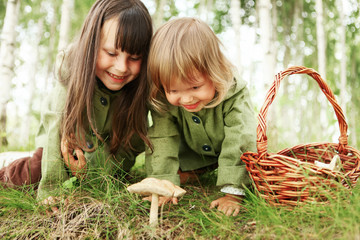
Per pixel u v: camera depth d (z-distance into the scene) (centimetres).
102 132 177
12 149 396
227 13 762
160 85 145
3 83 371
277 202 125
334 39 714
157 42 135
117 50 141
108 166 166
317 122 735
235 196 144
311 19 755
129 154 188
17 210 143
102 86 164
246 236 113
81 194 149
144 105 162
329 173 117
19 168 167
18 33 827
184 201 151
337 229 106
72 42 169
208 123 159
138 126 163
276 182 124
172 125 162
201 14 661
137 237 119
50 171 151
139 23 142
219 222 124
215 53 135
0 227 132
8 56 378
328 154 157
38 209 140
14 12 386
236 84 153
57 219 132
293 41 804
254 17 729
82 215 131
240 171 145
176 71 127
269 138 305
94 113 168
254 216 123
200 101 136
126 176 191
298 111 791
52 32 796
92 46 144
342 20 579
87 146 162
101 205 134
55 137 155
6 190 158
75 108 151
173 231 124
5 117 370
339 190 117
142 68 154
